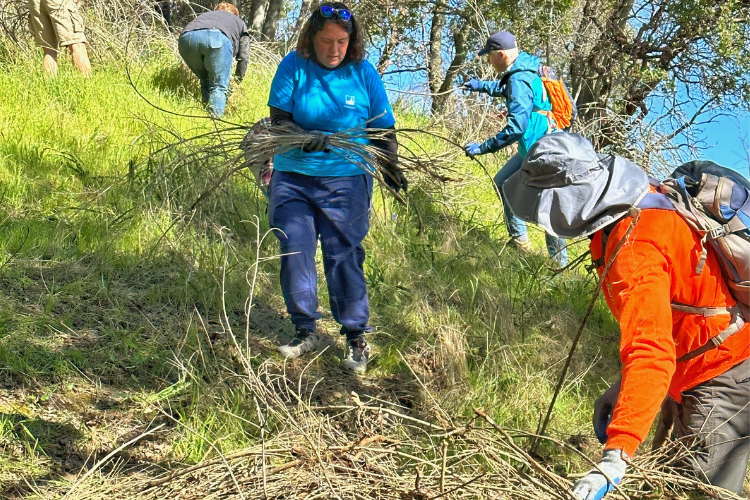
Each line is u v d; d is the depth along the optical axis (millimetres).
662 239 2672
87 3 10219
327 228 4156
